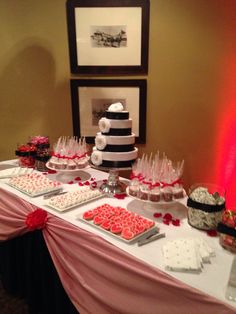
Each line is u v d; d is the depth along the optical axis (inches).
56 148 74.8
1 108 98.7
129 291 42.5
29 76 95.2
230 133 89.5
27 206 62.0
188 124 91.4
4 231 68.2
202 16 83.0
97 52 89.4
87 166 74.9
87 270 49.3
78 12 86.6
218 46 84.4
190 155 93.6
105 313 46.5
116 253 44.0
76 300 50.7
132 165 63.7
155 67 88.7
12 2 89.1
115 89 91.7
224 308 32.8
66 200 60.5
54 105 96.8
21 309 72.0
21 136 100.9
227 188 92.7
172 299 37.4
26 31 91.3
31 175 77.8
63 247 53.6
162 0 83.4
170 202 54.2
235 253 43.1
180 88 89.2
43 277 65.2
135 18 85.4
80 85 92.6
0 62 94.4
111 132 64.0
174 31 85.2
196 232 49.4
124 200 63.5
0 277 83.5
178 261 39.7
